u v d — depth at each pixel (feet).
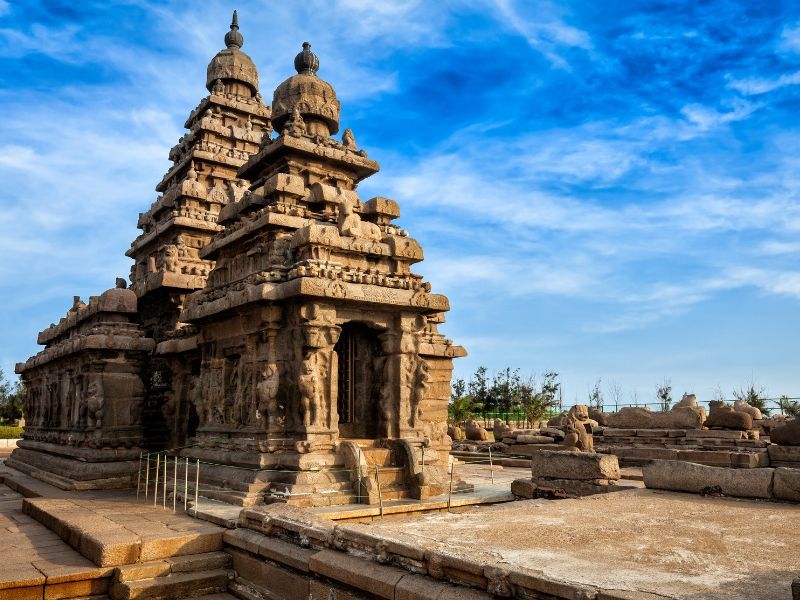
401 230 62.13
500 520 32.09
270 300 48.67
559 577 20.45
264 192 59.41
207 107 95.45
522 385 183.83
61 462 67.62
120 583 32.24
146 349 67.26
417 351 54.80
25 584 30.99
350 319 50.98
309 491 43.75
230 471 48.14
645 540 27.02
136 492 57.00
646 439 84.89
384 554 25.32
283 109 67.05
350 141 68.74
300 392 47.65
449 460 63.05
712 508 35.99
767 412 119.44
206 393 58.49
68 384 74.49
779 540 27.09
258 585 32.37
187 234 84.23
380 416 53.52
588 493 46.73
